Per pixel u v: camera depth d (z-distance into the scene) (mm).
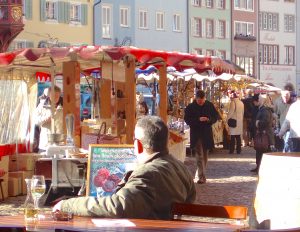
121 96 17672
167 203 6207
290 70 78812
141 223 5598
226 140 30781
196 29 67625
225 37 71375
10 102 16031
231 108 28422
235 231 5211
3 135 15555
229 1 71812
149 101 33219
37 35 50844
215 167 22344
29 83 16734
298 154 6914
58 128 15625
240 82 35000
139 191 6020
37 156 15367
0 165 14344
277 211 6637
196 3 67438
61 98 17266
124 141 15375
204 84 32844
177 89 29000
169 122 24672
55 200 12367
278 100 19766
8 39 44500
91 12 55375
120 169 9773
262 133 19781
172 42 64500
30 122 16531
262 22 76125
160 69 17562
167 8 63781
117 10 58594
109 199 5953
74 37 53906
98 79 18922
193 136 17391
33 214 5777
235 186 17031
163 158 6348
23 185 15078
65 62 14734
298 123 14344
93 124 17625
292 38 79375
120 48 13500
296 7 80000
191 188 6602
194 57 14281
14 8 44188
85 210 5934
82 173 12508
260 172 6891
